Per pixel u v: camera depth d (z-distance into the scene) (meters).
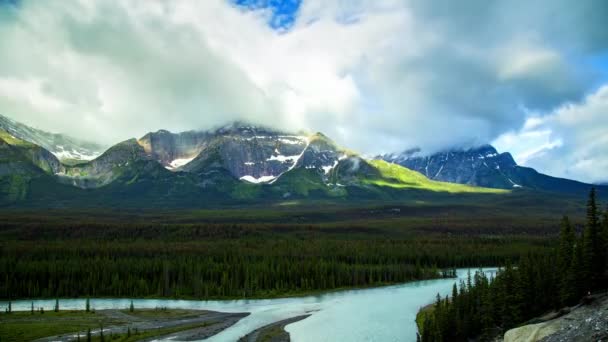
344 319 155.00
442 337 113.12
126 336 134.88
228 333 140.62
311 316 162.25
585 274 99.62
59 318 159.12
